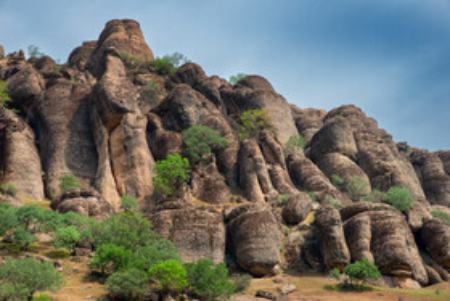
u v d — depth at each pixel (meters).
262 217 56.06
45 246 53.00
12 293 33.38
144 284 40.06
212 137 75.31
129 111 74.56
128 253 45.41
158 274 40.62
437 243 57.97
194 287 42.22
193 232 56.09
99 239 51.28
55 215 52.78
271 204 65.94
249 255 53.62
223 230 57.81
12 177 67.94
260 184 70.88
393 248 52.31
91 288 41.53
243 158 73.75
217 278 42.66
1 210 50.62
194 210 57.97
